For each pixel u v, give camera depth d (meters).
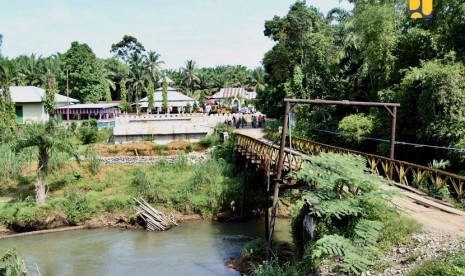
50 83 62.16
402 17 26.56
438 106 20.02
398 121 23.62
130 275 19.28
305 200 14.93
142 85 89.38
